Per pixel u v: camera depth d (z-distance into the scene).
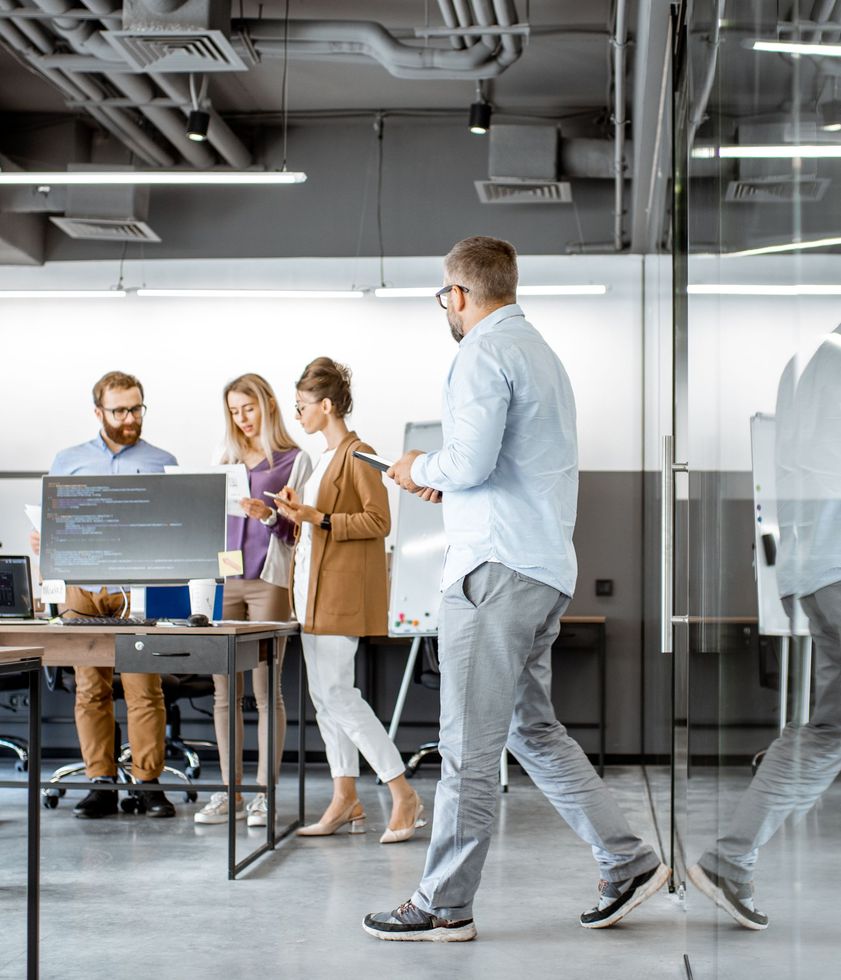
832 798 1.17
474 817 2.92
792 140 1.26
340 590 4.33
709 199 2.16
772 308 1.37
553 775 3.10
